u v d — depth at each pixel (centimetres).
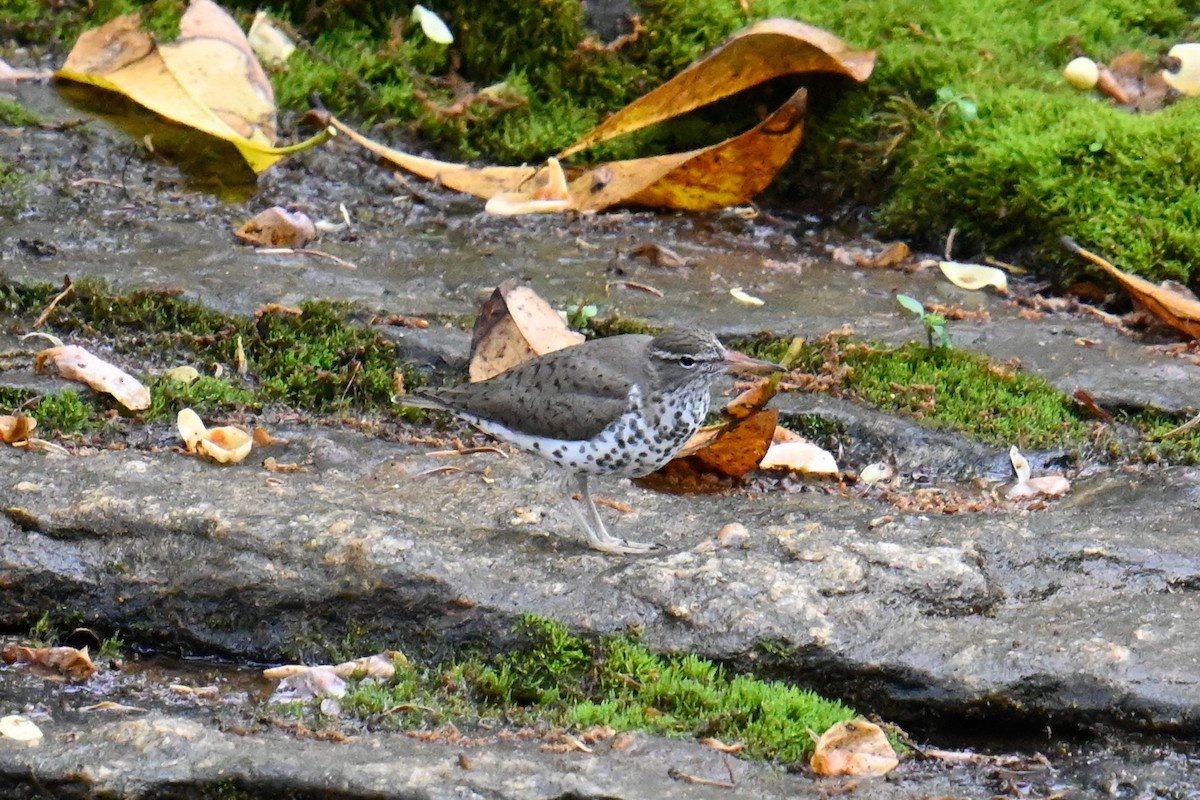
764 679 942
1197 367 1348
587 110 1731
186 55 1598
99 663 980
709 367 1039
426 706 912
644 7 1734
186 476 1099
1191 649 933
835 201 1664
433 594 979
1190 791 855
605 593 973
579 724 897
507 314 1249
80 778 824
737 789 830
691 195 1636
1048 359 1361
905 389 1304
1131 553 1043
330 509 1045
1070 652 928
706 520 1105
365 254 1489
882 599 977
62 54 1736
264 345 1327
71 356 1242
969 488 1205
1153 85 1694
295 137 1675
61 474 1069
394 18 1795
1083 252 1460
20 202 1488
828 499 1171
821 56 1596
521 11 1733
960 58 1664
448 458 1195
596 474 1066
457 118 1709
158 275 1377
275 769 830
